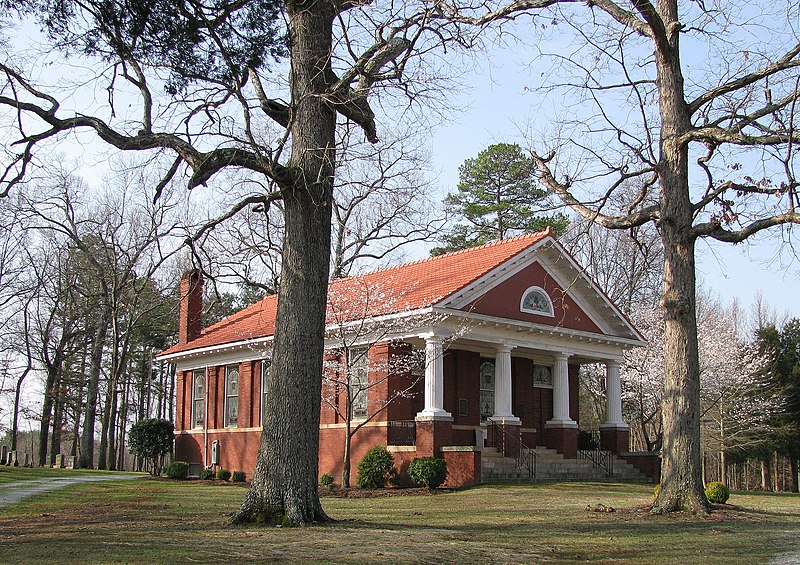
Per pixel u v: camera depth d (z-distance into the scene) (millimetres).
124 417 58031
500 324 27406
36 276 49375
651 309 39438
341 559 9539
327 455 28844
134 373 58375
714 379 37625
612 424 32125
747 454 52562
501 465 26656
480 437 28141
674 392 16641
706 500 16484
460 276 28094
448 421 25625
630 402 41531
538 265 29672
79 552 9828
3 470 32625
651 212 17266
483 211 52406
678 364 16625
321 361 13281
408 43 14359
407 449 25688
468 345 28812
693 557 10906
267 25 14398
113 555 9570
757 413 45406
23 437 87812
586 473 29312
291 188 13391
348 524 12945
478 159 53969
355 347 28547
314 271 13328
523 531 13164
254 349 32906
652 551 11367
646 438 39094
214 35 13133
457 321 26469
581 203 17672
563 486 24703
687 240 16656
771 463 60094
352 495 22594
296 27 13961
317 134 13742
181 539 11031
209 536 11352
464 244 54250
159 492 23141
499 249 30328
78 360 54719
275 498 12672
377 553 10078
